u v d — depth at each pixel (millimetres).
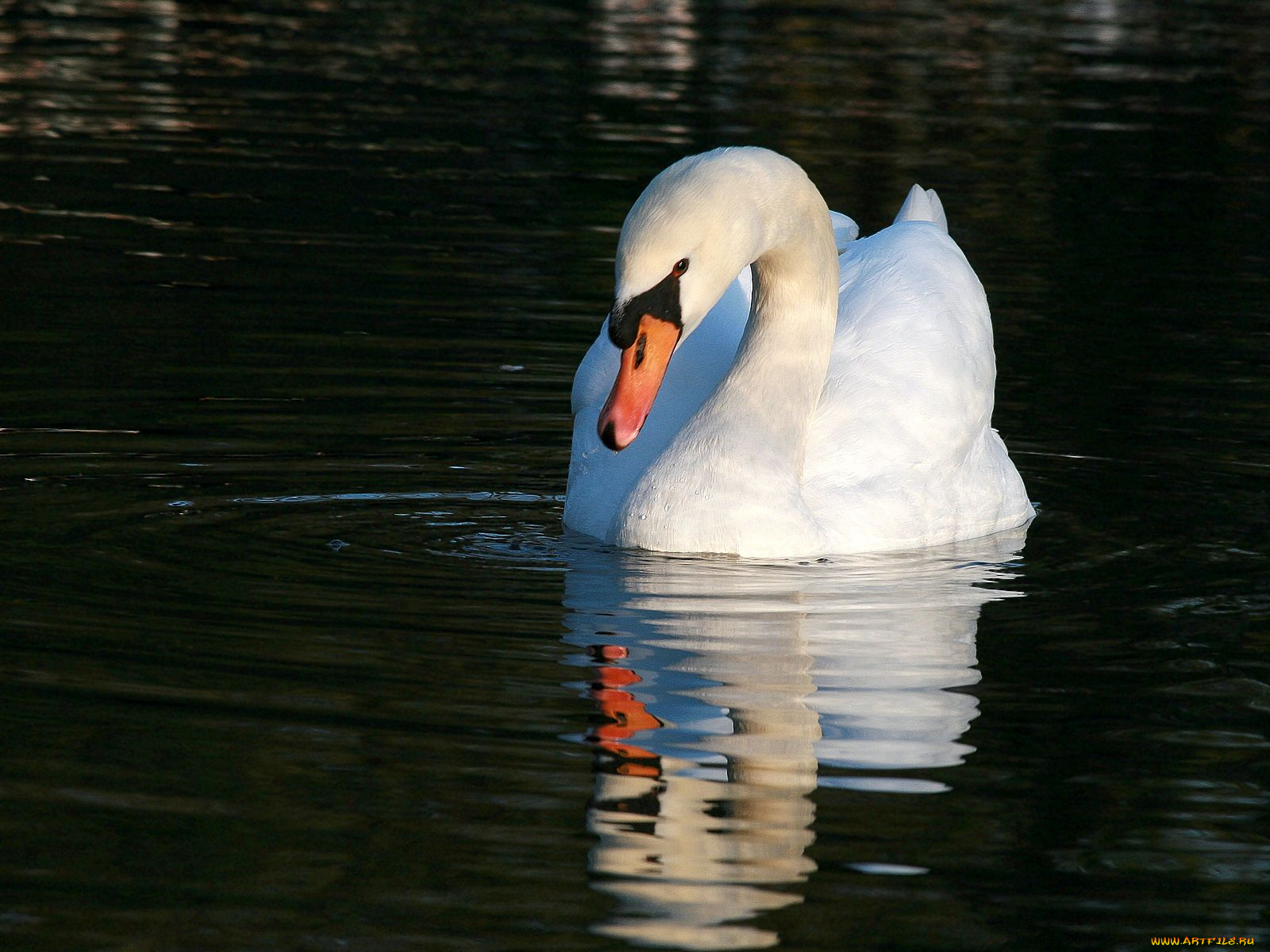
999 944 6402
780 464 11289
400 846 6965
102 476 12305
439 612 9727
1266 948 6441
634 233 10258
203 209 21125
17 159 23203
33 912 6410
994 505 12266
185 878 6676
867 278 13133
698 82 30672
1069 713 8508
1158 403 15211
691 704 8461
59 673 8578
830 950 6336
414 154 24641
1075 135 27484
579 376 12648
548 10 39406
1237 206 23453
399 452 13320
